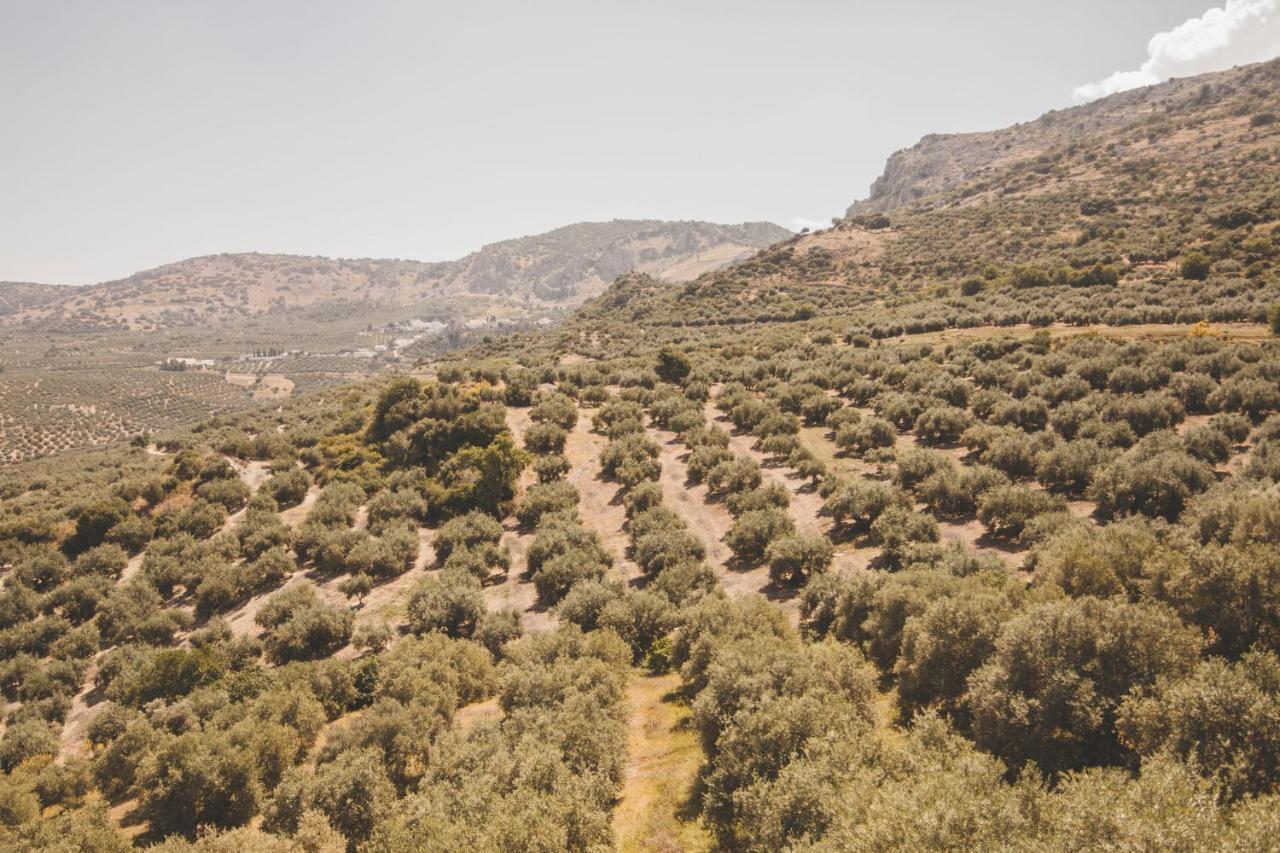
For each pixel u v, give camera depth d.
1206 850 11.91
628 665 37.19
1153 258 125.75
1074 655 20.19
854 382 83.69
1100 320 92.62
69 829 27.88
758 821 18.47
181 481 83.00
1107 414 56.75
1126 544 28.81
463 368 116.62
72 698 49.78
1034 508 44.00
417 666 38.62
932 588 31.25
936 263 180.12
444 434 85.44
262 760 31.17
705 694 25.42
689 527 59.62
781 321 162.12
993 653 23.53
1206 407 56.44
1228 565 22.66
